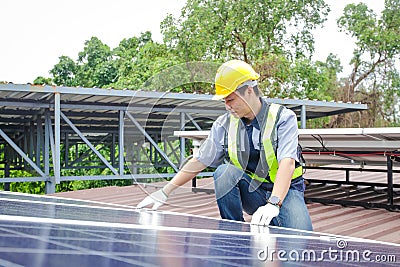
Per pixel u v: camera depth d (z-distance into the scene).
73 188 17.81
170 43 24.02
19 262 0.54
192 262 0.74
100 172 17.44
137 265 0.64
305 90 22.17
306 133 5.51
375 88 27.42
